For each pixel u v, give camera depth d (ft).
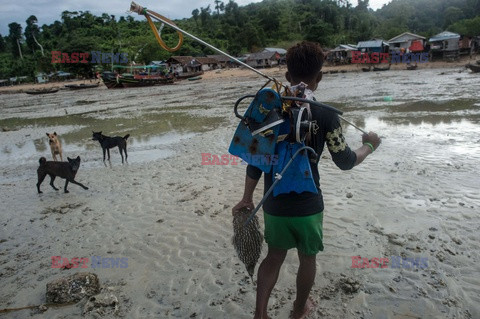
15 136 54.08
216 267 13.29
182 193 21.95
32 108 107.55
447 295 10.56
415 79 97.09
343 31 339.98
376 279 11.60
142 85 170.40
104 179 27.02
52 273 14.11
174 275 13.08
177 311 11.05
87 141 45.01
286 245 7.88
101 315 11.12
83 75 272.92
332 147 7.56
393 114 43.29
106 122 61.41
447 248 12.91
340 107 54.08
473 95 55.16
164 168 28.45
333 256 13.15
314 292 11.18
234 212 8.37
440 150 25.40
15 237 18.01
